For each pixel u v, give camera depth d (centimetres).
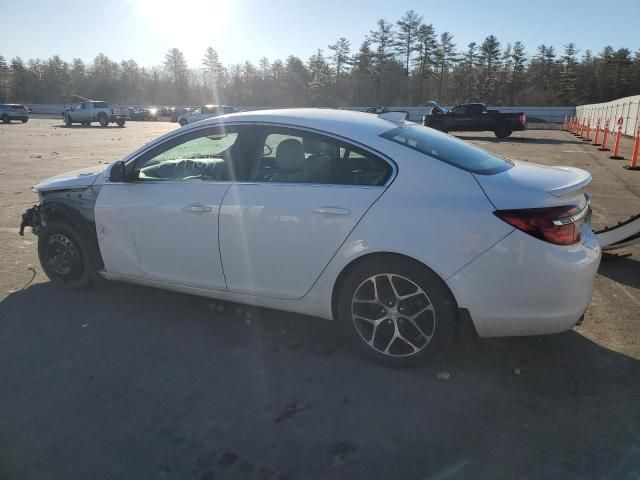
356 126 324
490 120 2612
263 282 338
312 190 314
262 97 9469
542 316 277
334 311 324
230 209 336
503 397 282
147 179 384
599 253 298
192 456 239
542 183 291
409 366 307
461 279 278
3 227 647
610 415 266
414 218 285
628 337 350
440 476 224
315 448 243
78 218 407
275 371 311
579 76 8362
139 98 10125
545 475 225
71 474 228
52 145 1891
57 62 10088
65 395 287
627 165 1320
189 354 333
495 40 8275
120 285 453
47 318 386
